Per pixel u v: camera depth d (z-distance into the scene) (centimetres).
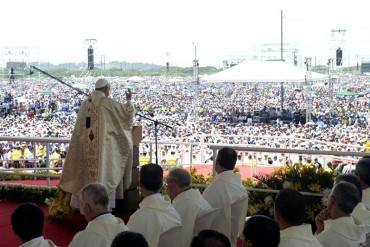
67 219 851
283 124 4153
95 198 441
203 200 529
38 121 4638
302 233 389
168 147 2305
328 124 4384
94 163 816
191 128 3722
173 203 523
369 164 518
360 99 7406
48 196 968
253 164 1547
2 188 987
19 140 973
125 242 316
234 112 5144
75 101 6619
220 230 566
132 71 11200
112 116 823
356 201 434
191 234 512
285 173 821
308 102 4316
